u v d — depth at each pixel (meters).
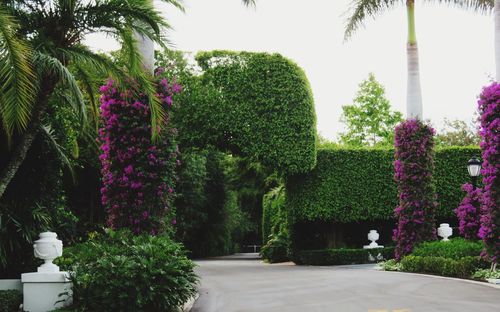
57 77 9.36
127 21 10.36
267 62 20.73
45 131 10.49
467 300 9.42
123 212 11.77
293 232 22.80
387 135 39.28
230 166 42.16
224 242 40.12
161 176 11.99
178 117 20.12
